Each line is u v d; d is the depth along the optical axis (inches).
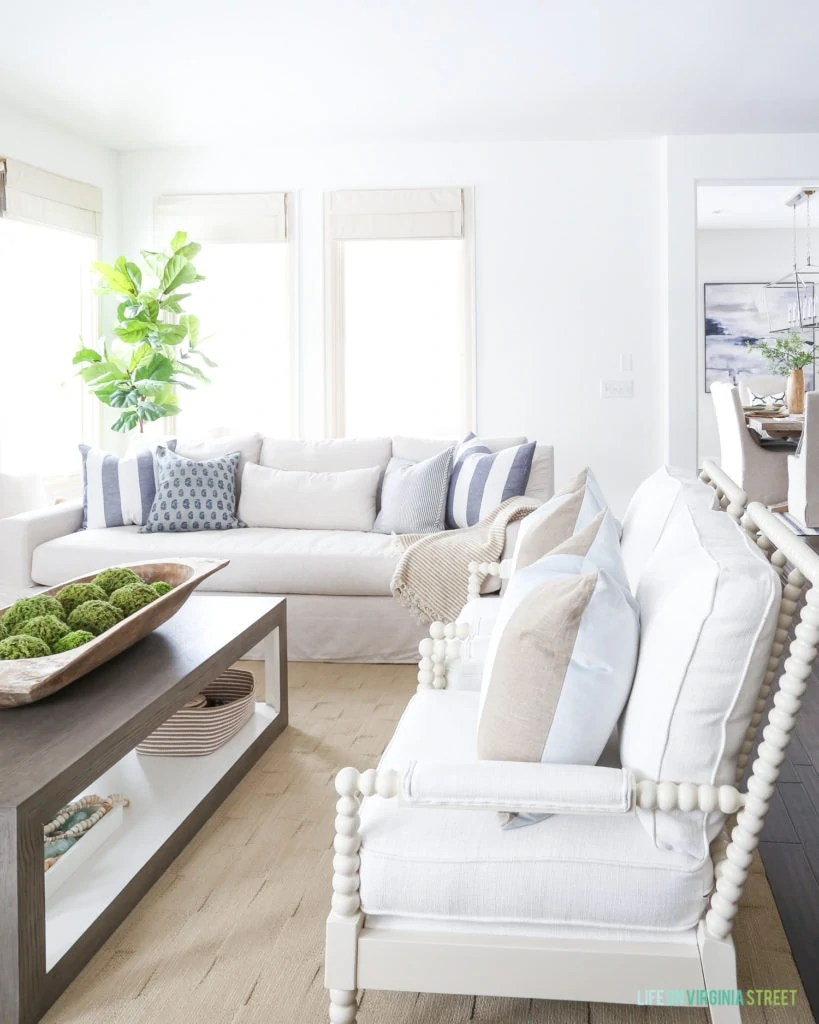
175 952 68.4
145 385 194.2
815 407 215.5
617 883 52.7
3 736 69.4
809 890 76.1
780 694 50.8
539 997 53.3
